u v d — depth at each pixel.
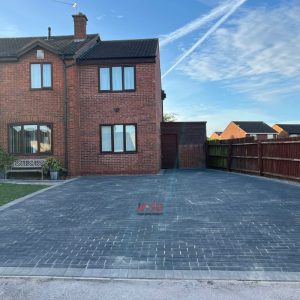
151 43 20.62
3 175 17.52
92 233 7.14
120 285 4.85
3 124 18.00
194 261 5.59
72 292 4.66
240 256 5.75
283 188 12.27
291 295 4.49
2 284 4.94
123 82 18.22
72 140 17.61
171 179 15.70
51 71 17.81
